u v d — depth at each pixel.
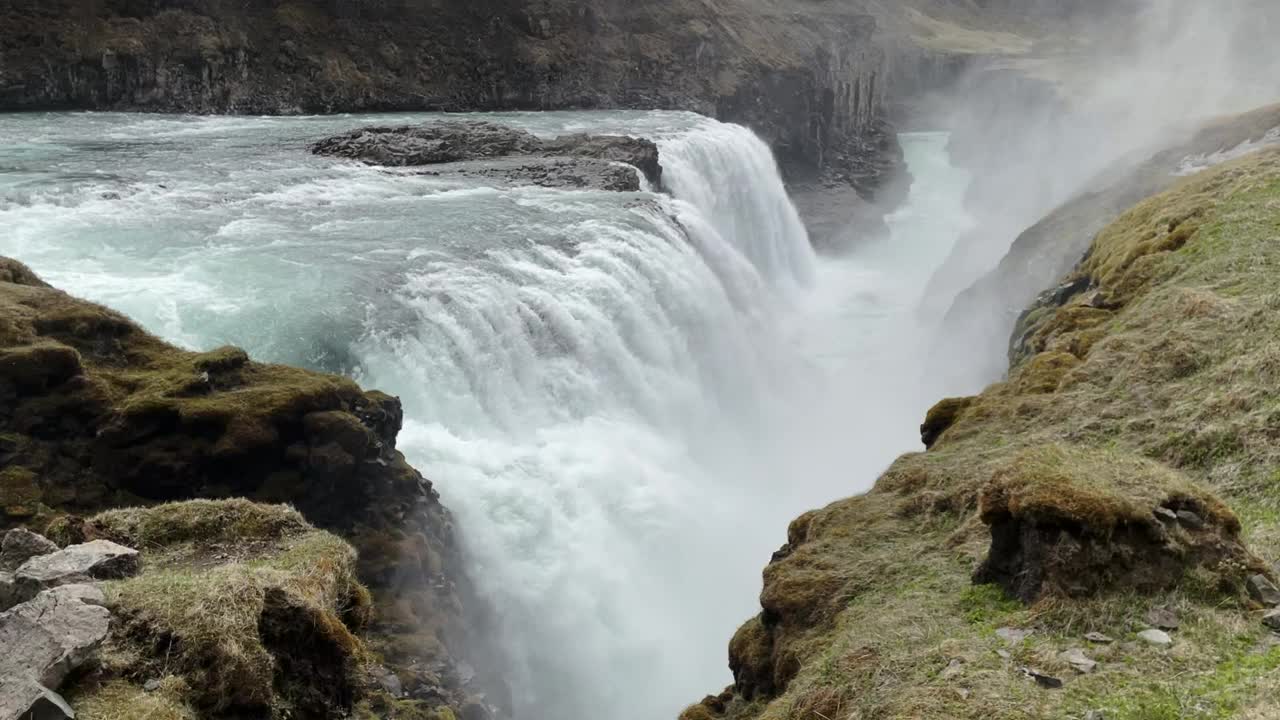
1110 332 19.41
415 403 24.36
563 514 24.23
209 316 23.94
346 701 9.83
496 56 76.50
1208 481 13.41
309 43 69.69
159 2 64.69
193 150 47.44
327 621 9.80
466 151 49.12
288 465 18.83
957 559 13.23
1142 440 14.92
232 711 8.53
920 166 100.56
